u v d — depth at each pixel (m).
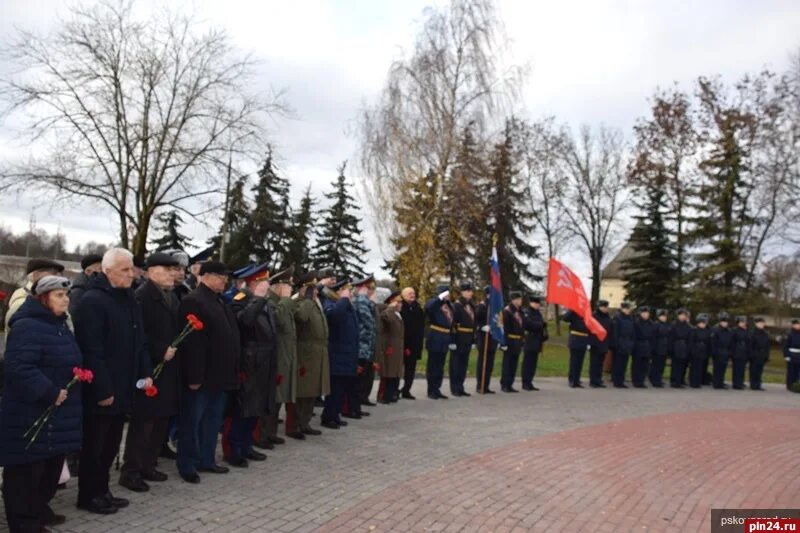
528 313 15.63
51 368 4.87
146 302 6.15
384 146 26.42
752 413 13.51
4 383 4.83
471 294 14.39
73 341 5.14
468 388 15.53
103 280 5.65
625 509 6.34
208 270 6.71
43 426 4.80
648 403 14.19
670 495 6.93
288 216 39.25
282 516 5.62
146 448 6.37
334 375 9.48
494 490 6.75
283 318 8.20
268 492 6.31
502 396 14.21
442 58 26.48
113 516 5.43
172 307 6.45
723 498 6.89
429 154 26.39
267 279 7.55
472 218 28.22
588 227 43.28
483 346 14.84
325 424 9.71
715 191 31.55
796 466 8.55
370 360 10.65
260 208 37.56
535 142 42.47
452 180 26.84
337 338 9.51
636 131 36.31
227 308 6.90
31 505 4.88
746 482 7.60
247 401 7.12
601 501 6.57
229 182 23.78
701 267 31.92
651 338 17.69
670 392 16.88
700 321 18.91
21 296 5.91
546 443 9.24
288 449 8.18
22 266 32.12
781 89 30.95
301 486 6.57
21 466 4.82
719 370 18.72
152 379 5.96
